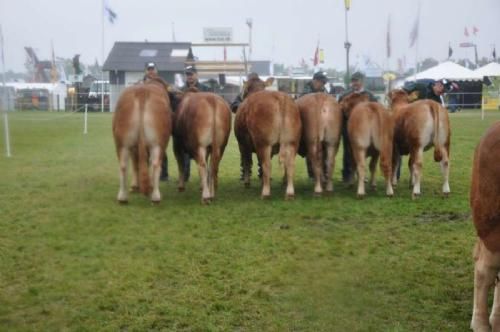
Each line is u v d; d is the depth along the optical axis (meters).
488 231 4.80
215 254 7.76
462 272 7.09
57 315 5.89
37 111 47.59
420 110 11.02
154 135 10.03
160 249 7.99
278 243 8.27
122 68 51.56
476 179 4.92
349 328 5.59
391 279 6.84
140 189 10.34
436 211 10.21
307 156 12.20
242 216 9.82
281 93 10.75
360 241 8.38
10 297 6.34
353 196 11.47
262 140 10.72
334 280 6.80
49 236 8.62
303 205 10.60
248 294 6.39
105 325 5.66
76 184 12.88
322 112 10.99
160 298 6.28
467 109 43.50
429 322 5.70
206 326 5.59
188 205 10.68
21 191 12.02
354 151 11.04
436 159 11.12
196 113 10.50
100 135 25.11
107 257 7.65
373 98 12.08
